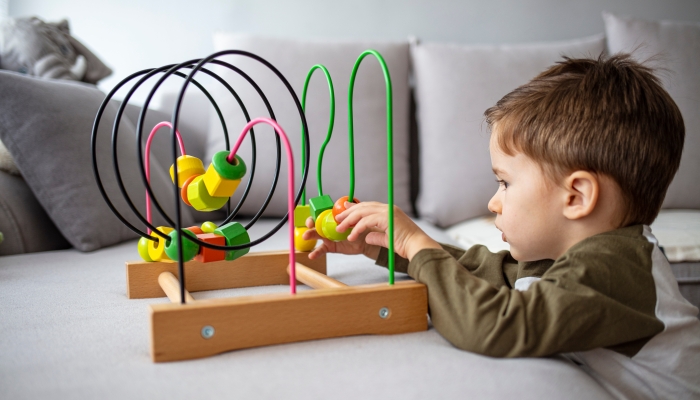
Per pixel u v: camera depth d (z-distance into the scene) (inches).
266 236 27.1
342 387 20.1
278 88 66.4
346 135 67.1
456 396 19.7
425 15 83.9
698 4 84.2
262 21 83.0
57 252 49.0
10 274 39.1
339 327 25.1
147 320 28.1
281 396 19.3
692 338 25.2
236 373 21.1
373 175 67.2
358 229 29.2
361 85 68.2
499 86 67.4
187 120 74.6
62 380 20.6
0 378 20.9
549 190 28.4
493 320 23.5
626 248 25.6
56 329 26.6
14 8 78.4
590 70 29.9
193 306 22.7
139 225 54.2
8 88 47.9
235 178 27.0
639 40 67.7
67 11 80.7
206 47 82.8
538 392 20.3
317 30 83.5
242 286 35.8
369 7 83.5
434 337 25.7
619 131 27.2
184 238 26.5
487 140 66.1
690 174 61.6
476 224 62.3
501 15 84.1
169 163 67.2
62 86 52.3
